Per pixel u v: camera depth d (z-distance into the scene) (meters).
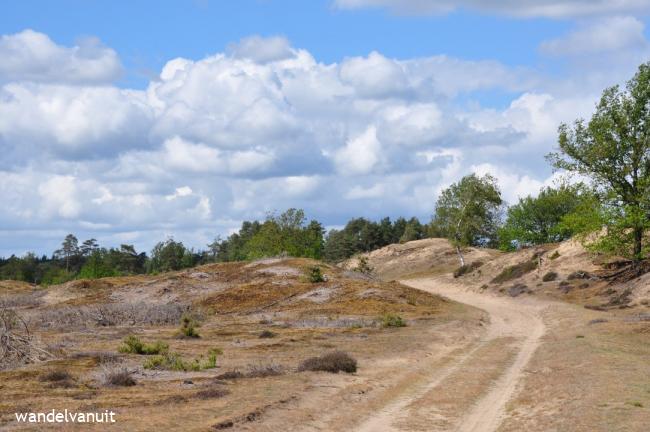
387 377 24.20
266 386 21.31
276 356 30.83
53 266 171.00
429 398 20.39
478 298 76.56
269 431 15.81
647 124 57.53
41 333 44.97
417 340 36.69
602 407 17.30
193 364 26.66
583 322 42.00
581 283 66.88
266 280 74.62
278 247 110.00
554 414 17.30
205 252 180.25
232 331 45.28
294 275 75.94
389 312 58.19
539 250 90.06
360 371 25.62
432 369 26.83
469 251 135.25
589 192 59.66
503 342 36.47
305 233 115.56
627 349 29.12
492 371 25.88
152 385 22.19
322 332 43.09
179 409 17.64
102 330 47.78
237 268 82.25
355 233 195.50
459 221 118.38
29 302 78.12
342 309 60.59
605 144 57.66
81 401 18.94
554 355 28.45
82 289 81.81
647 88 57.72
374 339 37.72
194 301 69.75
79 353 31.47
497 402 20.05
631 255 59.12
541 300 64.69
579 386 20.38
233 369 26.33
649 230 58.62
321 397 19.84
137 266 160.50
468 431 16.55
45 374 23.36
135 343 32.72
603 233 70.62
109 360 28.77
